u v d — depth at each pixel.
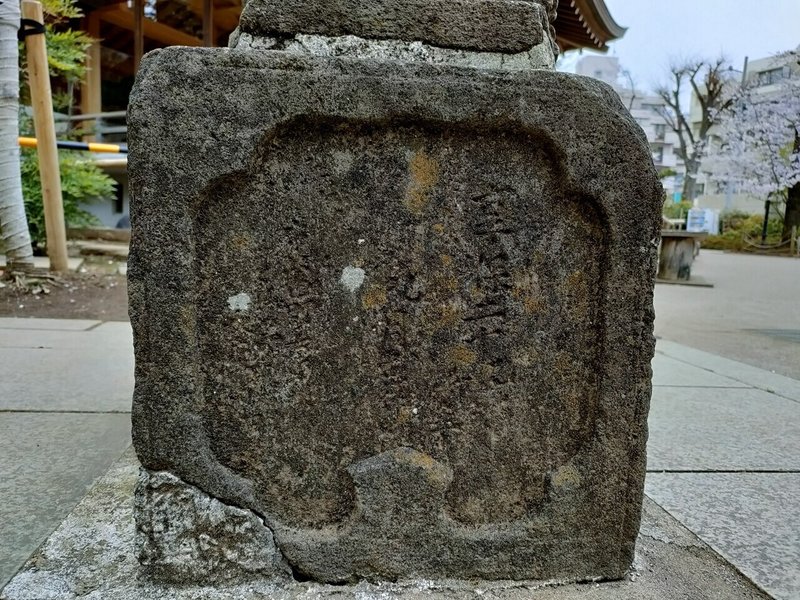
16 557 1.32
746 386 3.14
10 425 2.17
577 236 1.25
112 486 1.66
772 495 1.78
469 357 1.26
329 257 1.22
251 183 1.18
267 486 1.24
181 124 1.13
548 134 1.19
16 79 4.95
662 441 2.23
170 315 1.16
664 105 29.73
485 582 1.28
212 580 1.22
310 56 1.15
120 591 1.19
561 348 1.27
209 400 1.21
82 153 7.63
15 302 4.74
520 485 1.29
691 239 9.47
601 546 1.29
